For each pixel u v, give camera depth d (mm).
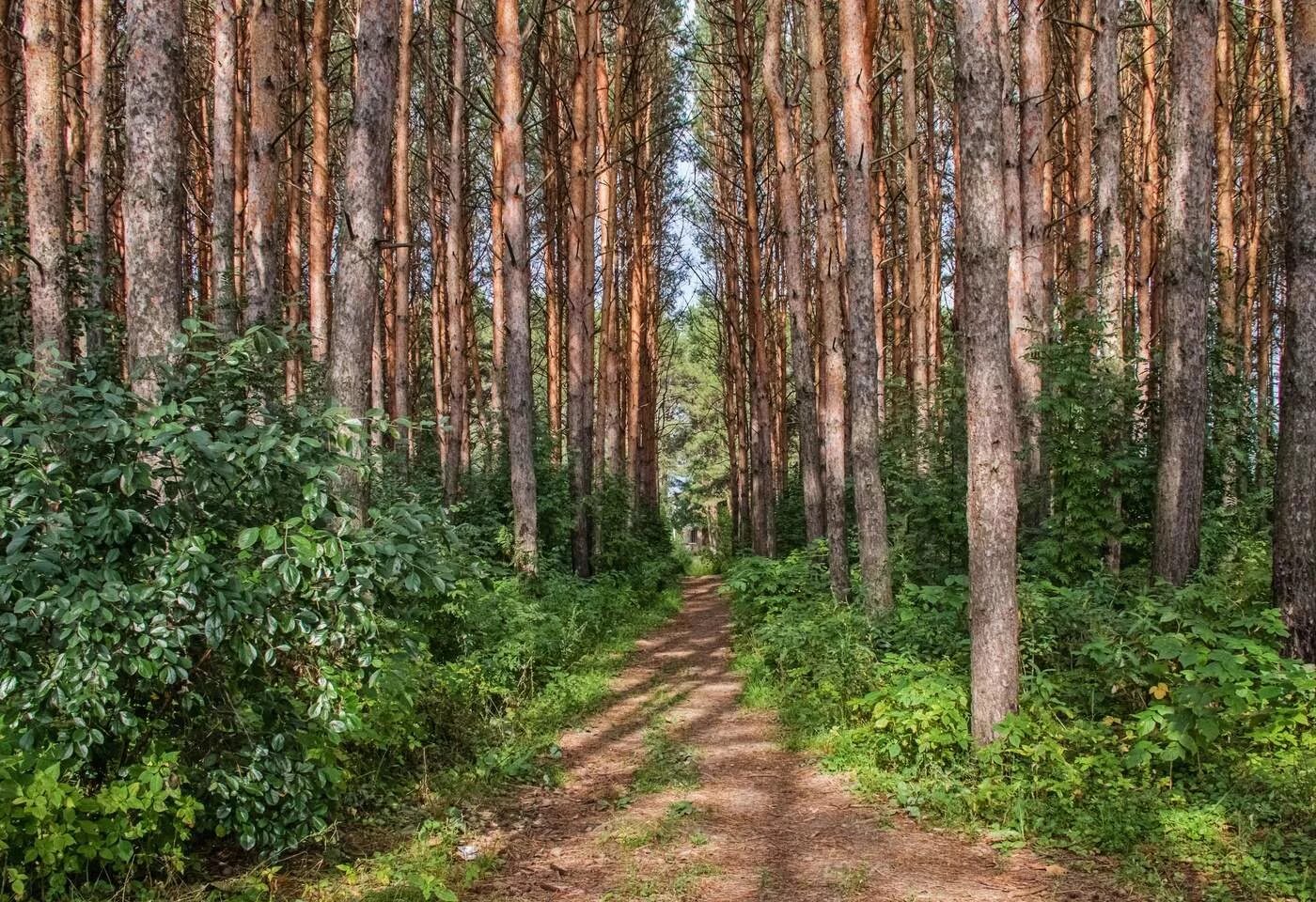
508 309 12773
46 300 7992
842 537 11188
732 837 5031
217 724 4074
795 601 10883
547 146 20734
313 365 8844
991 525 5742
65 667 3387
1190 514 8273
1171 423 8328
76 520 3568
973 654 5840
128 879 3590
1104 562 9398
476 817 5266
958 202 18062
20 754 3408
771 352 26734
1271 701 5625
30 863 3449
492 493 15477
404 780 5613
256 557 4078
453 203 17250
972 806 5125
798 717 7449
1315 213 6582
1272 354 21703
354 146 7133
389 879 4152
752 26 18969
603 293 20953
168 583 3602
